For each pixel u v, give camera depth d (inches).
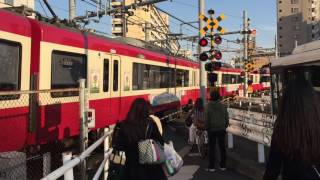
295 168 130.2
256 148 523.8
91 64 486.0
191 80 1101.7
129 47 629.3
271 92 582.6
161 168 203.6
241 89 1763.0
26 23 361.4
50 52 395.5
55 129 397.1
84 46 467.5
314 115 130.5
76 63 449.1
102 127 515.8
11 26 339.3
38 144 370.0
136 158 200.2
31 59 372.5
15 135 335.6
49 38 394.0
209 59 714.8
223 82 1590.8
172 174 207.2
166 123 884.6
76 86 443.5
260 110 1160.8
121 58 589.9
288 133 130.6
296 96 133.1
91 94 485.1
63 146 426.9
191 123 553.9
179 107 991.0
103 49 522.3
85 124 343.6
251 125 466.0
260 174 372.8
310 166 128.8
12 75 339.0
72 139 444.5
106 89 533.0
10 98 332.5
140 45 741.9
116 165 201.9
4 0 954.7
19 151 330.6
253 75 2247.8
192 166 454.3
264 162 417.4
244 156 459.8
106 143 323.0
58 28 419.8
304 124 129.6
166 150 205.9
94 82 494.6
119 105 580.7
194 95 1128.8
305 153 127.9
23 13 385.1
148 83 732.0
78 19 914.1
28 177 345.4
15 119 336.8
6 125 324.8
